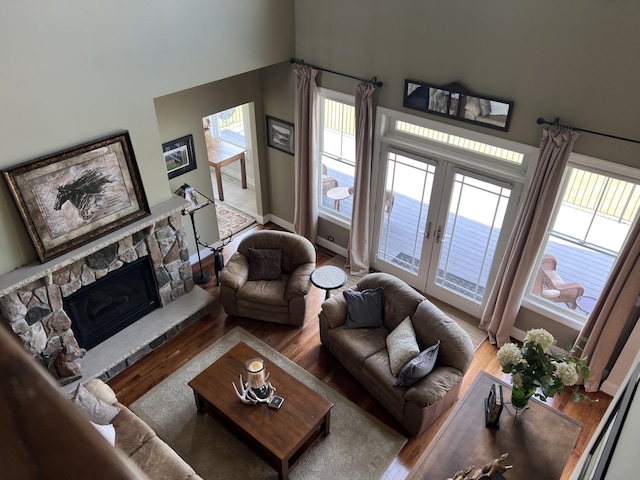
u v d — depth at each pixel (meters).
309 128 6.16
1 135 3.83
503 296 5.27
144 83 4.59
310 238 7.08
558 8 3.96
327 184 6.70
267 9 5.36
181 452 4.39
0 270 4.20
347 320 5.05
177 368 5.20
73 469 0.32
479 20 4.40
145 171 4.94
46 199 4.20
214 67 5.11
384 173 5.91
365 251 6.52
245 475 4.22
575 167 4.43
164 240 5.36
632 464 1.30
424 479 3.24
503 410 3.66
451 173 5.33
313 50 5.73
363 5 5.08
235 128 8.53
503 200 5.08
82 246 4.57
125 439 3.90
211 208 6.70
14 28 3.65
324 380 5.07
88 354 5.08
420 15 4.73
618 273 4.37
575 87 4.12
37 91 3.91
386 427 4.60
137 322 5.48
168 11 4.49
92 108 4.29
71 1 3.87
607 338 4.60
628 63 3.81
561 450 3.40
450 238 5.71
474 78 4.66
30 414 0.31
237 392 4.18
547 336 3.36
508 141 4.68
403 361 4.46
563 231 4.86
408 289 4.99
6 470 0.30
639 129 3.94
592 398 4.89
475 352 5.46
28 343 4.49
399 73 5.14
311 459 4.34
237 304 5.61
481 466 3.30
